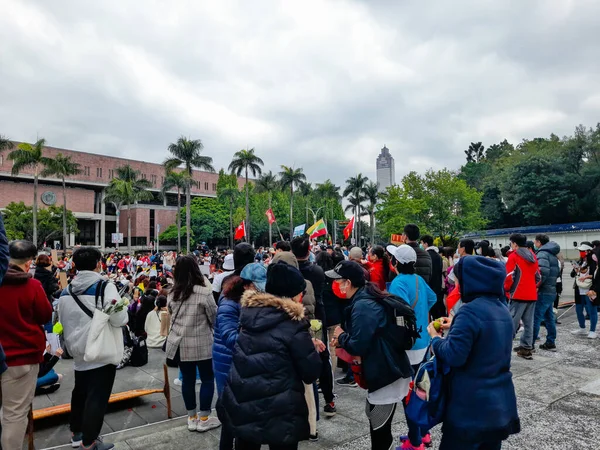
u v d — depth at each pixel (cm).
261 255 1573
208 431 403
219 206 7969
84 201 7106
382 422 295
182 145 5153
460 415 236
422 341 361
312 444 364
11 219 5012
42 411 420
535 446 349
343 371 586
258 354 239
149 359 727
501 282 247
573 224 4097
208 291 410
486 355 236
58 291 816
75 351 345
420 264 515
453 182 3900
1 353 205
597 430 378
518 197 4953
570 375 533
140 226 7912
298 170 6475
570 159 4888
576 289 766
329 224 8538
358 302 287
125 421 445
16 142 6181
